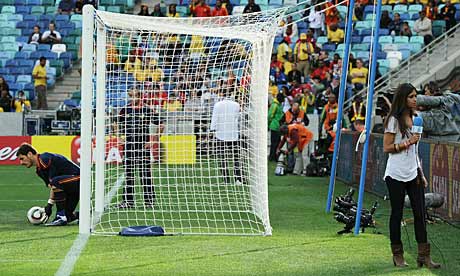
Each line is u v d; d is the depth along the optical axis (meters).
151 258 19.00
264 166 24.12
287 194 35.06
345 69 28.78
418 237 17.88
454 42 61.69
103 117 26.88
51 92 63.44
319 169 44.31
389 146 17.78
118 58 30.12
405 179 17.78
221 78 34.25
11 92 62.44
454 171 24.55
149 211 27.94
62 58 65.25
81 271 17.34
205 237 22.47
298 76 59.88
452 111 29.94
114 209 28.30
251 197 28.22
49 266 17.95
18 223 25.42
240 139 32.00
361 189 22.94
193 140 35.25
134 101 29.48
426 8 64.50
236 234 22.97
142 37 30.30
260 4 69.19
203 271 17.34
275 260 18.70
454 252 19.89
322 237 22.41
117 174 29.67
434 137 30.19
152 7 71.56
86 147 22.86
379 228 24.20
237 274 17.05
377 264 18.20
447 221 24.81
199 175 36.53
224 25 25.97
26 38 67.88
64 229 23.98
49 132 55.31
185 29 24.72
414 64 59.53
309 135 45.53
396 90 17.86
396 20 64.44
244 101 31.98
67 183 24.84
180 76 33.59
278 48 61.91
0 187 37.97
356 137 37.69
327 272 17.23
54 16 69.44
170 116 34.53
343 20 65.50
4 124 54.94
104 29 27.03
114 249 20.34
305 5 67.31
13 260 18.73
